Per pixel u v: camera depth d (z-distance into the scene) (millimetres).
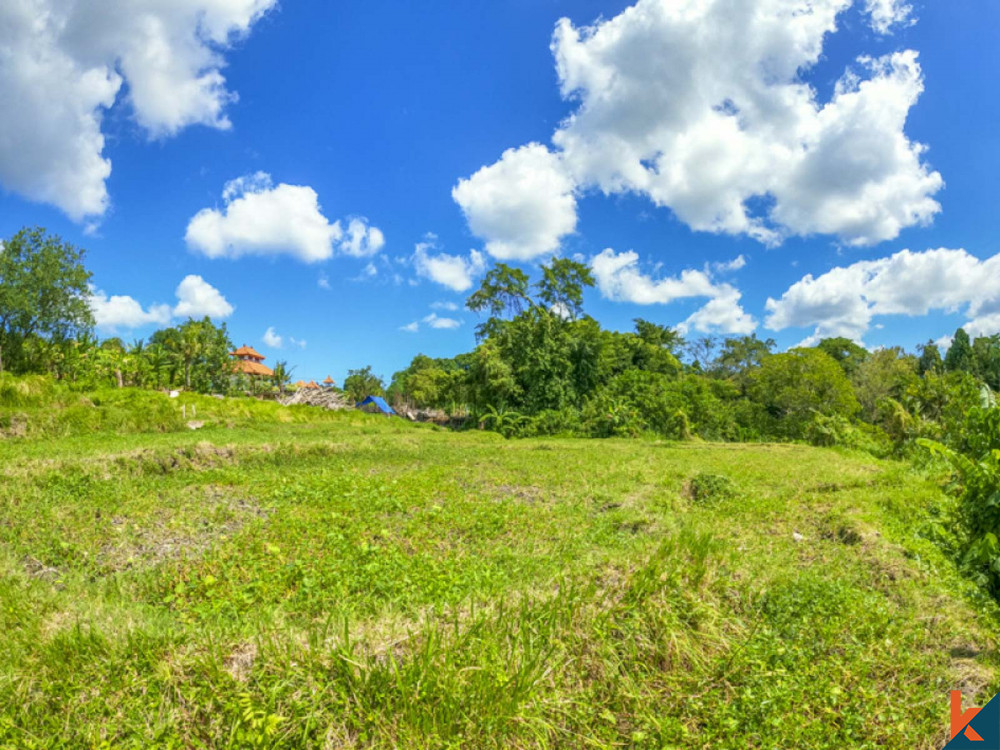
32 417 14664
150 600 4910
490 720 3279
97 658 3547
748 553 6117
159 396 22156
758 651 4004
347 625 3664
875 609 4672
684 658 4055
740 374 54906
